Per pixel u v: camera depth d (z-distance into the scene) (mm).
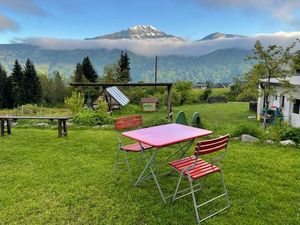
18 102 59000
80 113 13961
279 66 15883
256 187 5273
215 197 4914
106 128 11773
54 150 8016
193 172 4457
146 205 4652
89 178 5820
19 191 5219
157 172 6082
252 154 7230
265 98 17812
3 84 59656
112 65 51906
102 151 7867
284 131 8703
